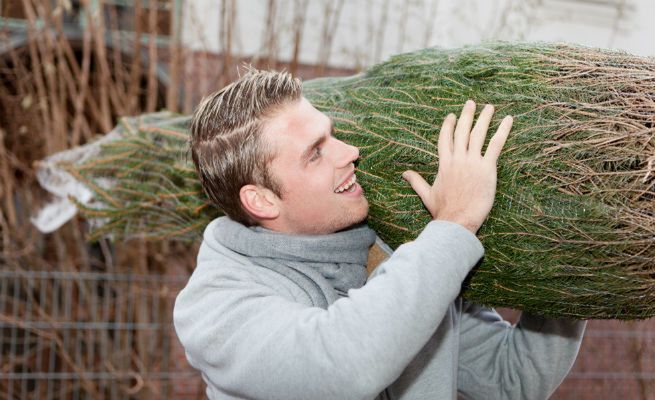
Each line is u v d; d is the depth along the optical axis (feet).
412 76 4.39
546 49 4.09
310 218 3.95
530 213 3.74
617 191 3.61
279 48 11.56
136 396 12.61
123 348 12.51
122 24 12.41
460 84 4.09
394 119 4.22
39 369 12.06
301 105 3.93
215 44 12.25
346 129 4.38
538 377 4.57
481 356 4.94
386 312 3.22
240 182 3.95
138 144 6.08
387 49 12.94
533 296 4.02
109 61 12.05
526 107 3.83
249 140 3.85
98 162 6.26
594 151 3.66
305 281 3.96
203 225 6.07
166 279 11.69
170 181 5.95
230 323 3.63
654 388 13.05
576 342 4.51
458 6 12.96
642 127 3.62
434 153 4.02
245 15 12.34
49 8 11.05
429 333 3.29
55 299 11.93
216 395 4.06
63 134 11.25
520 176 3.76
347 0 12.73
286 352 3.36
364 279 4.24
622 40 14.03
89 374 11.62
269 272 3.99
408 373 4.14
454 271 3.39
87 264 12.08
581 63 3.92
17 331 12.69
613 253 3.67
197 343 3.73
